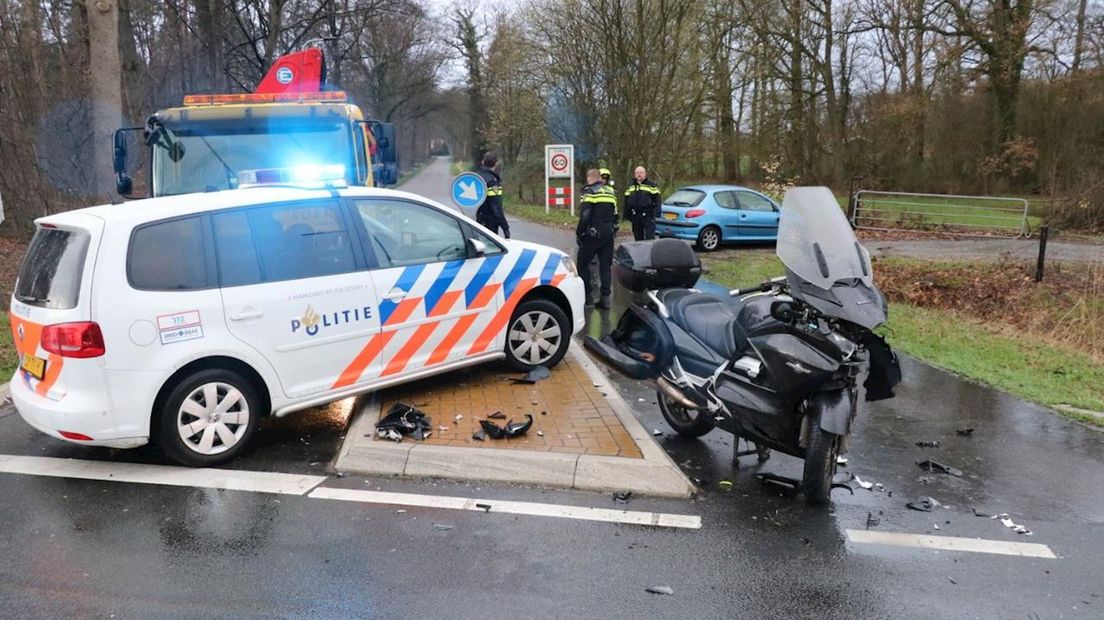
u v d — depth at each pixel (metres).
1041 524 4.02
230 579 3.40
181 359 4.41
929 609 3.23
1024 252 14.31
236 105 8.16
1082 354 8.45
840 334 4.03
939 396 6.31
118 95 11.92
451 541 3.76
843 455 4.97
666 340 4.98
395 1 33.28
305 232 4.98
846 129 28.84
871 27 26.33
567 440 4.83
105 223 4.31
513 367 6.21
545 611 3.18
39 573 3.44
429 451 4.61
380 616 3.14
